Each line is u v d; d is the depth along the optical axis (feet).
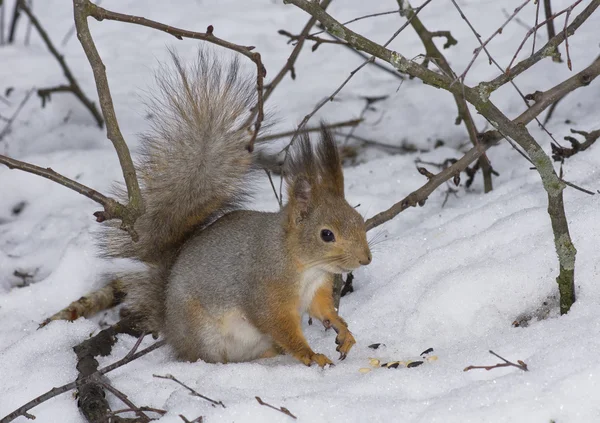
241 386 25.55
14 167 23.56
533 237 29.66
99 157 43.11
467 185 39.04
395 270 32.32
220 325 28.73
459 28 49.80
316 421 22.08
